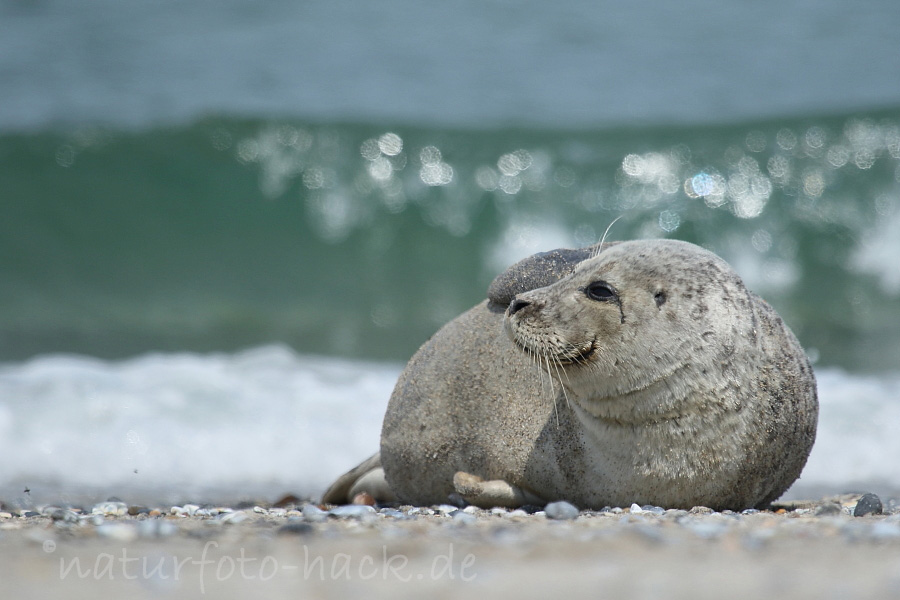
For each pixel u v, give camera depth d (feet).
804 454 56.08
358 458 85.87
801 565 35.50
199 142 182.29
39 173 179.32
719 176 174.91
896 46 247.29
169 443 85.87
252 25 256.52
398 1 279.28
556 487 56.65
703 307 50.83
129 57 232.94
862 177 173.47
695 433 51.49
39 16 261.24
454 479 58.80
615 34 257.14
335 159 179.93
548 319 51.65
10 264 168.96
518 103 208.03
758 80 225.56
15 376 98.32
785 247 168.86
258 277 171.01
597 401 52.54
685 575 34.14
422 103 206.18
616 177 175.01
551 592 32.24
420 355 64.34
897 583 32.19
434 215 175.22
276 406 92.02
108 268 171.22
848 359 129.70
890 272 165.58
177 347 139.23
